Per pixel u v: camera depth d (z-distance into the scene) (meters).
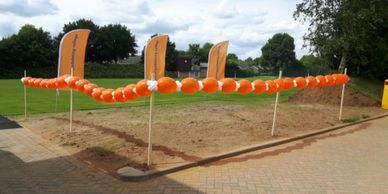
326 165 6.08
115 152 6.55
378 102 14.76
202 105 13.73
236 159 6.38
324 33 16.34
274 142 7.44
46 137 7.91
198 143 7.25
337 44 15.41
